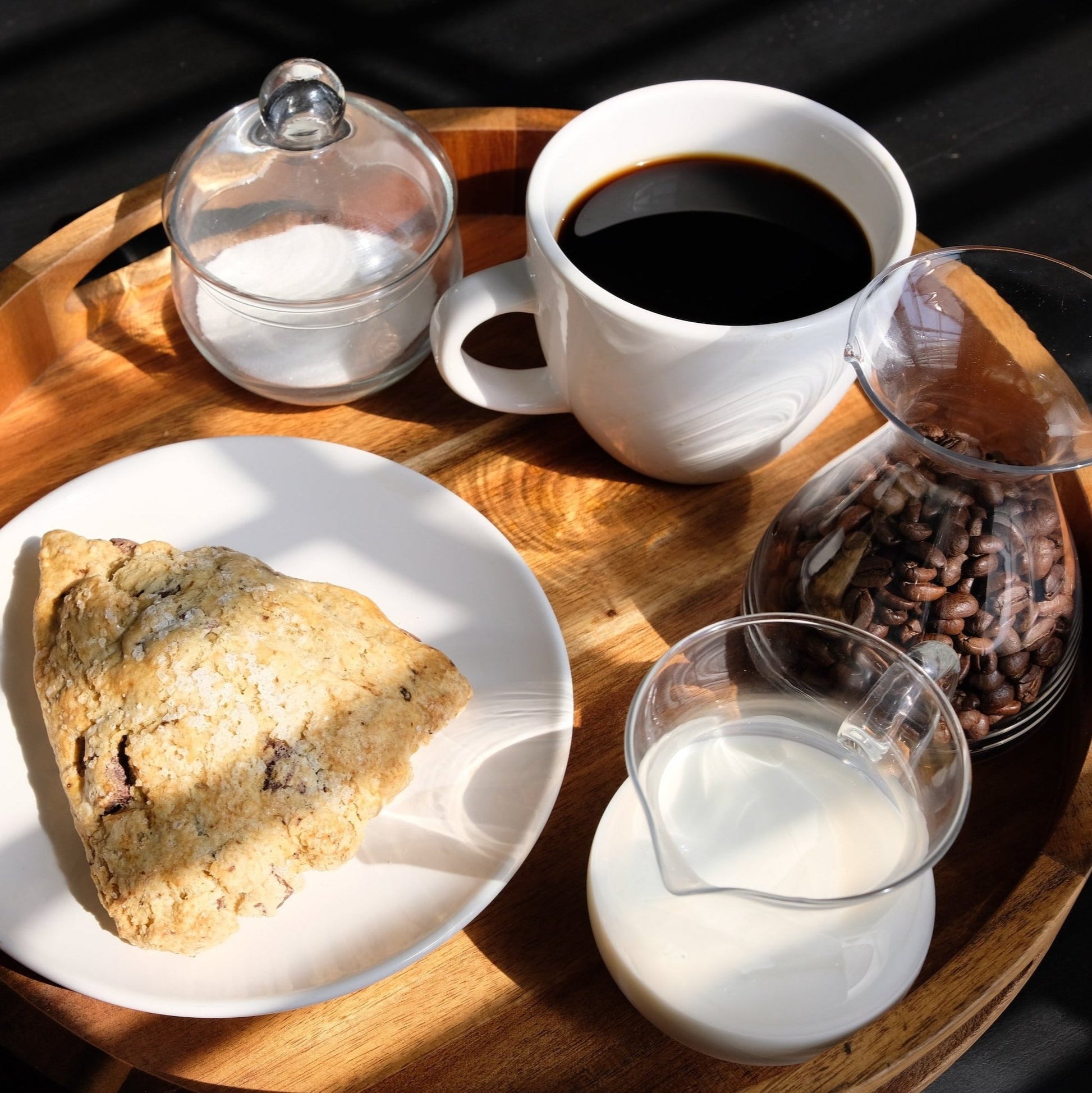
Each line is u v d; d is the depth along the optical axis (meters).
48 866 0.61
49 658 0.63
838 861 0.57
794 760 0.59
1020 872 0.62
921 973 0.60
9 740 0.62
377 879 0.61
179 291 0.69
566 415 0.71
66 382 0.71
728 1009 0.57
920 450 0.60
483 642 0.64
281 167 0.68
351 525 0.66
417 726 0.62
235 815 0.60
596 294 0.62
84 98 1.16
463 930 0.61
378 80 1.18
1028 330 0.61
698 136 0.67
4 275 0.70
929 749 0.57
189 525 0.66
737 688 0.59
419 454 0.70
